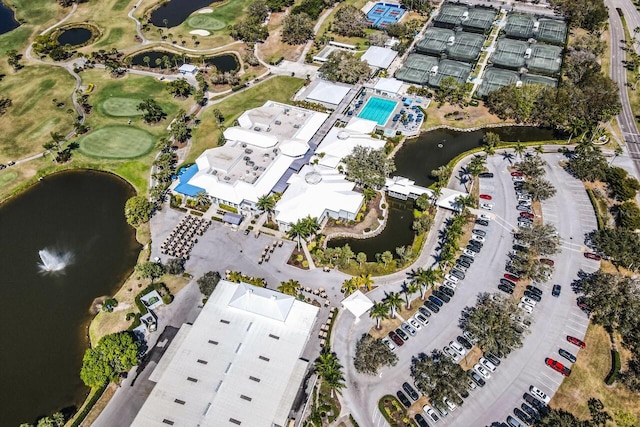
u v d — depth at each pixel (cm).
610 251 16975
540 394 13738
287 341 14325
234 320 14888
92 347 15662
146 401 13062
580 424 12756
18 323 16525
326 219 19600
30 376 15112
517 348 14662
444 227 19062
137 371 14775
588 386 13988
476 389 14088
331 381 13112
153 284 17225
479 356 14875
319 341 15425
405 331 15488
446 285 16850
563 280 16925
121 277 17812
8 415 14212
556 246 17450
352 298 16250
